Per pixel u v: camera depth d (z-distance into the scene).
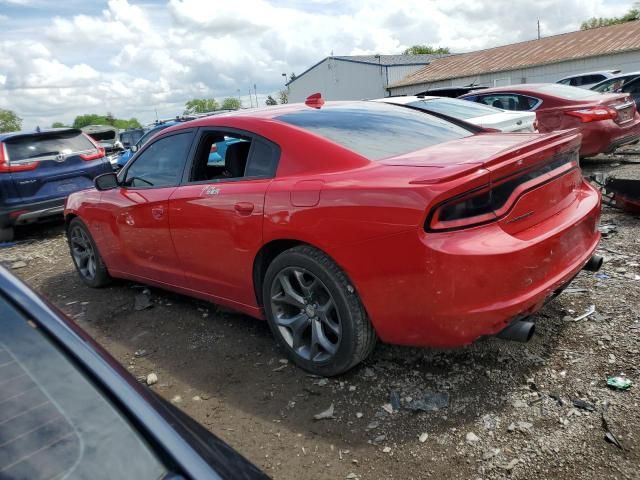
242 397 2.99
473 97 9.36
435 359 3.07
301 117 3.43
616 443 2.27
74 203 5.03
